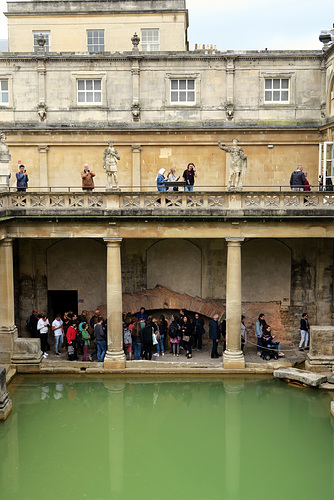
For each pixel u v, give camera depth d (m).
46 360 25.75
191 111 30.11
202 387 23.97
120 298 25.33
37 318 27.50
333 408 20.91
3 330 25.19
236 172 24.67
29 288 29.41
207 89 30.00
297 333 29.81
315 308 29.69
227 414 21.45
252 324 29.64
